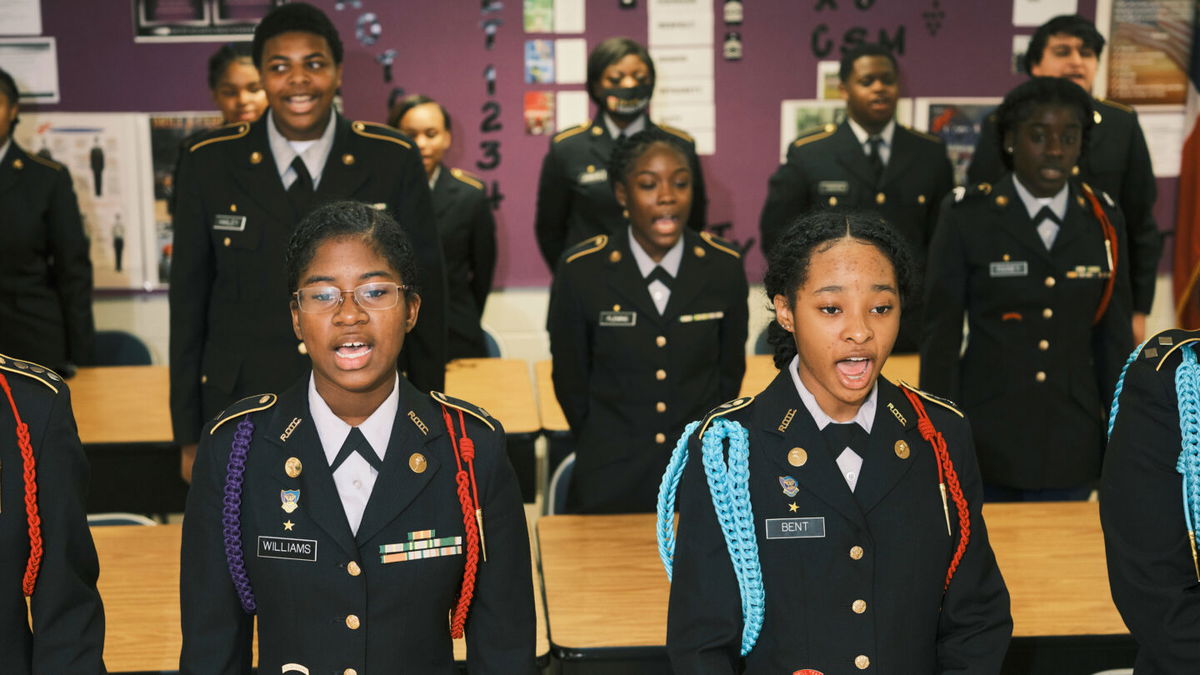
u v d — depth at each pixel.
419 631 1.41
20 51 4.60
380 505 1.40
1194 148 4.67
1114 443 1.50
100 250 4.78
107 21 4.60
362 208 1.47
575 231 4.21
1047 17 4.76
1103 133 3.83
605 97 4.10
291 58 2.48
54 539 1.40
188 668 1.40
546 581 2.11
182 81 4.67
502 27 4.70
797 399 1.45
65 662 1.39
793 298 1.42
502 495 1.46
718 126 4.82
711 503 1.43
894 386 1.52
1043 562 2.18
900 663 1.42
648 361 2.72
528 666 1.47
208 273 2.59
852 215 1.44
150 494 3.21
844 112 4.82
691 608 1.44
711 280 2.76
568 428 3.25
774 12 4.74
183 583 1.44
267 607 1.41
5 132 3.88
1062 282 2.80
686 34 4.74
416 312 1.50
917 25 4.76
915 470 1.45
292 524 1.39
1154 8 4.71
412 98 4.32
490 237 4.38
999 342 2.85
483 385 3.67
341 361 1.39
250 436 1.42
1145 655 1.51
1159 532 1.44
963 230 2.86
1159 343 1.49
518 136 4.79
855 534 1.42
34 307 3.94
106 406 3.45
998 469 2.87
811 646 1.41
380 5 4.65
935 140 4.31
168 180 4.74
